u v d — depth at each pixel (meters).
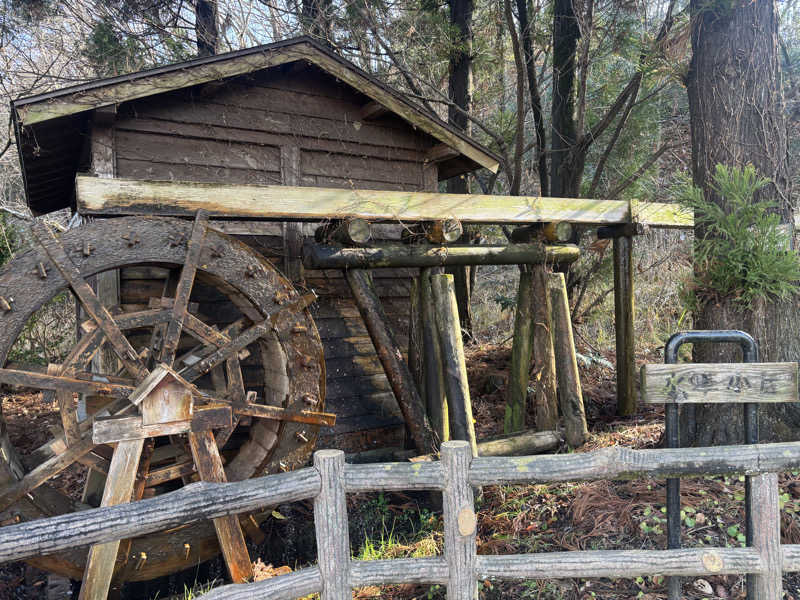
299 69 4.91
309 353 4.10
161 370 3.15
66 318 9.76
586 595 2.82
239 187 3.82
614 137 7.99
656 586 2.79
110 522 1.88
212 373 4.40
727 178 3.61
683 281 4.15
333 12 8.95
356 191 4.16
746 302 3.69
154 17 9.92
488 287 13.20
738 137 3.80
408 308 5.55
